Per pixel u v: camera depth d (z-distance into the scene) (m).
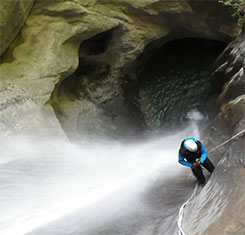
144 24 11.30
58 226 4.79
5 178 5.96
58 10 9.28
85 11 9.62
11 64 8.72
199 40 13.77
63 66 9.46
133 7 10.69
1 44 8.42
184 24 11.67
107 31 11.12
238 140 4.60
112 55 11.59
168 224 4.48
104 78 11.77
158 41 12.52
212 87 10.16
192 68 13.47
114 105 11.95
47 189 5.94
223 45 13.37
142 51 11.75
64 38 9.54
